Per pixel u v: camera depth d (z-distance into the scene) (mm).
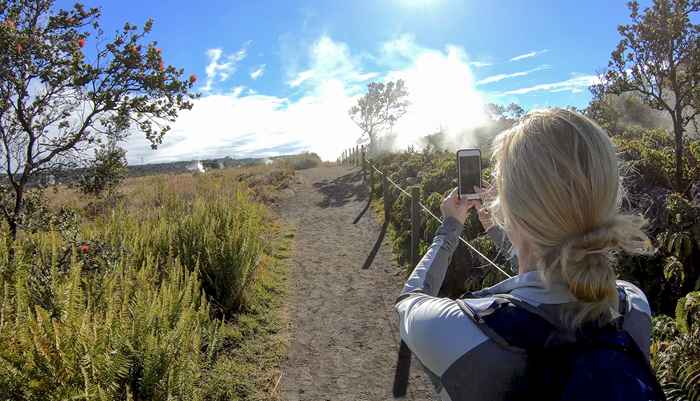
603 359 840
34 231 6371
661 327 3594
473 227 6695
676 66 6438
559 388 836
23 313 3135
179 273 5234
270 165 29062
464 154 1497
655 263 4801
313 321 6035
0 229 5496
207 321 4852
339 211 13258
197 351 3840
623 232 907
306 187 18844
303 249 9516
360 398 4367
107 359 3039
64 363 2838
